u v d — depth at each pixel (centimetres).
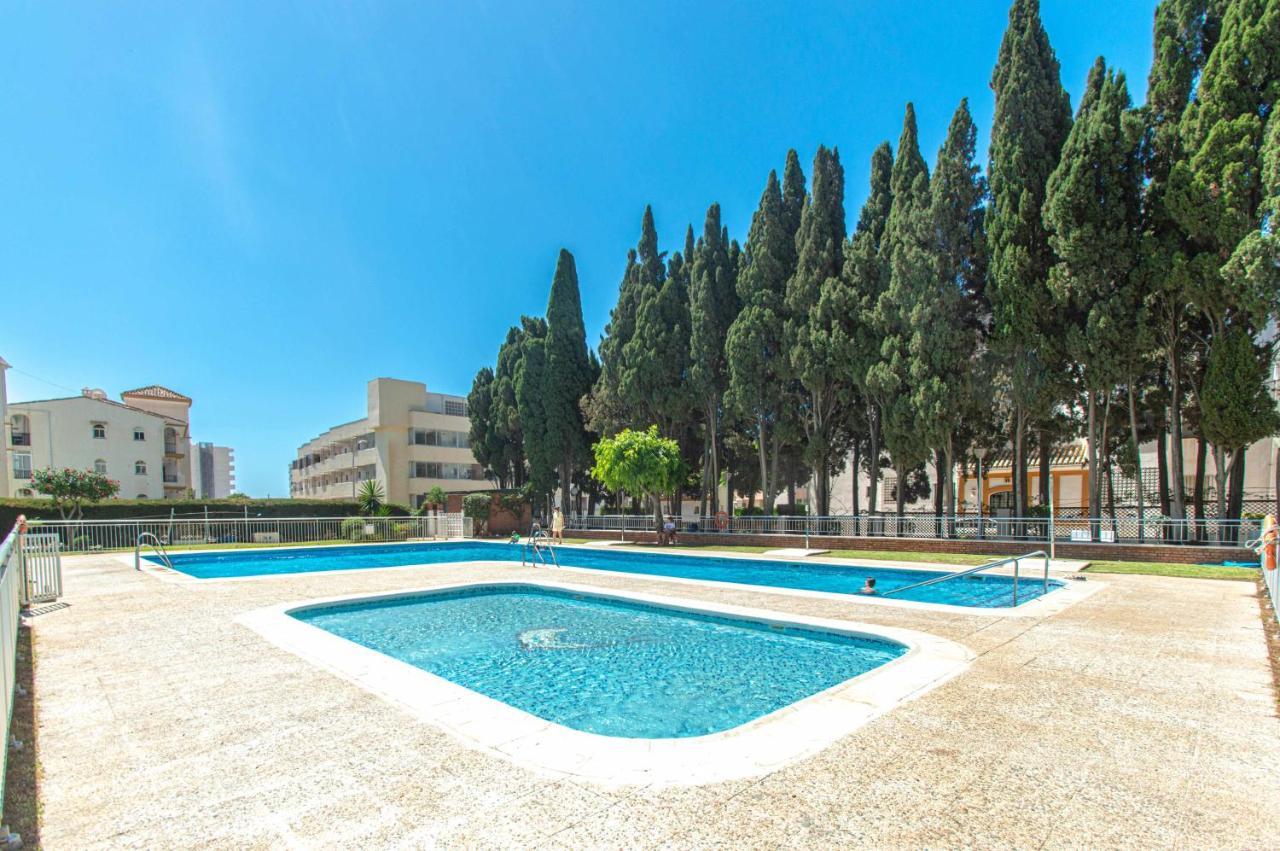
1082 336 1655
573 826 310
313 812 327
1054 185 1697
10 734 444
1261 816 316
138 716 483
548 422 3256
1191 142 1489
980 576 1488
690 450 3167
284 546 2317
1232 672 588
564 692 685
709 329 2681
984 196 2009
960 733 434
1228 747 408
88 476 2856
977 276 2005
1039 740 421
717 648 868
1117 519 1695
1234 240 1393
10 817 325
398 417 5053
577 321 3378
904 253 1984
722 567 1872
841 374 2208
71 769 386
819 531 2273
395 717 476
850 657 806
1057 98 1856
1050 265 1775
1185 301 1541
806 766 381
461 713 485
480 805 333
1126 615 881
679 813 322
